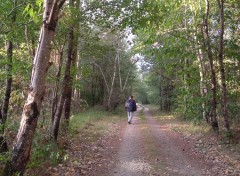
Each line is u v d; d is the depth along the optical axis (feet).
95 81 125.59
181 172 25.50
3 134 25.90
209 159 30.27
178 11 48.16
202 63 50.21
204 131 47.98
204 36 43.32
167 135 47.52
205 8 46.80
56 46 35.60
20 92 42.11
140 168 26.71
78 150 33.71
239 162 28.32
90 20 36.17
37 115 17.66
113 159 30.25
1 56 32.78
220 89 48.24
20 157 17.13
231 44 42.22
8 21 27.17
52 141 30.94
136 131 52.90
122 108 131.13
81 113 88.84
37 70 17.78
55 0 17.66
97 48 41.91
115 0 34.73
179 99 69.31
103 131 51.37
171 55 45.70
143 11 34.42
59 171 24.49
